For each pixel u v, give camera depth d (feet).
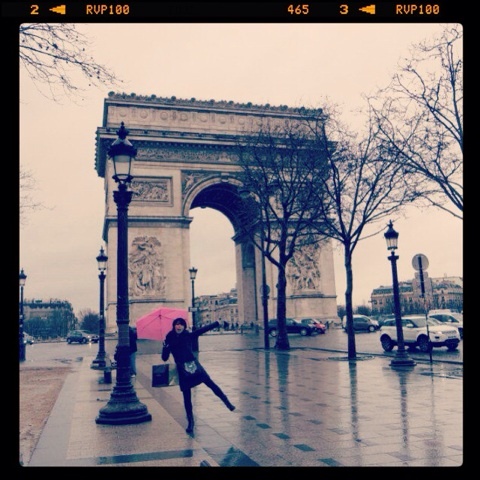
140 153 277.44
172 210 276.62
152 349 190.60
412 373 88.79
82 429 49.52
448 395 64.49
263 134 215.31
